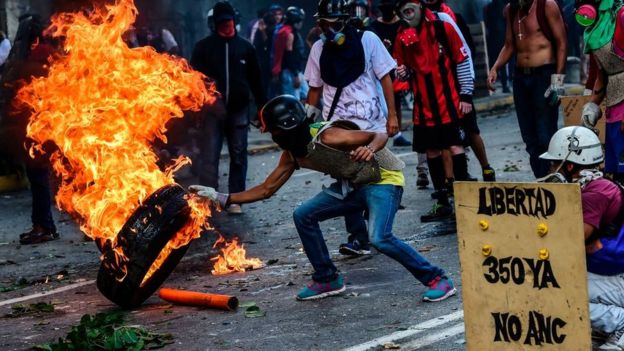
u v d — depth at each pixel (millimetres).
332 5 8523
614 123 8109
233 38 11750
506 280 5344
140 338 6852
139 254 7672
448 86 10359
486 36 22812
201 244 10258
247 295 8102
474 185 5367
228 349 6660
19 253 10578
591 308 6016
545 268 5230
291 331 6969
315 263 7734
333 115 8703
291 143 7223
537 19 10555
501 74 23000
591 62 8945
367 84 8664
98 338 6914
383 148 7520
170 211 7711
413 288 7855
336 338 6734
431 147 10430
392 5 12453
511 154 14812
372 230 7398
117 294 7762
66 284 9055
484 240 5375
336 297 7770
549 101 10547
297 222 7688
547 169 10820
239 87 11742
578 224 5113
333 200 7625
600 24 8023
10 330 7539
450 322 6898
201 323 7332
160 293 7941
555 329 5246
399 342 6547
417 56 10391
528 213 5238
